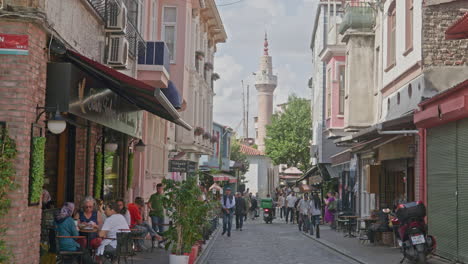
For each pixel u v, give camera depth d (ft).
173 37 98.84
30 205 33.68
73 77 36.81
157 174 93.20
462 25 54.19
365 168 92.94
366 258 58.13
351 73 92.27
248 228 112.16
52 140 47.19
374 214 74.64
